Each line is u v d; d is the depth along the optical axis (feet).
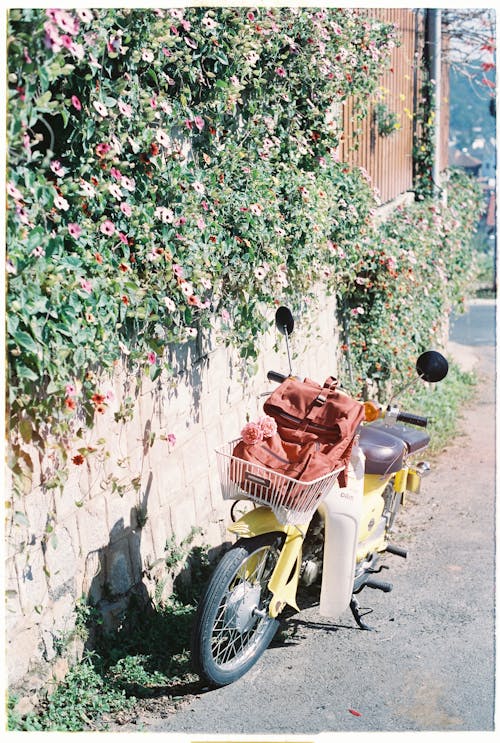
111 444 14.26
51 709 12.41
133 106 13.97
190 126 16.06
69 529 13.19
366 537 16.49
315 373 24.34
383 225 29.96
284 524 13.47
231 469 13.51
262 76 19.69
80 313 12.51
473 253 47.75
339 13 23.48
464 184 52.54
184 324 16.03
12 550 11.80
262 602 14.42
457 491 24.40
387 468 16.80
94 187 13.03
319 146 22.86
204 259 15.85
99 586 14.06
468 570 18.80
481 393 37.29
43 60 11.35
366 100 28.43
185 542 16.71
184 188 15.70
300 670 14.43
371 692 13.82
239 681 14.02
